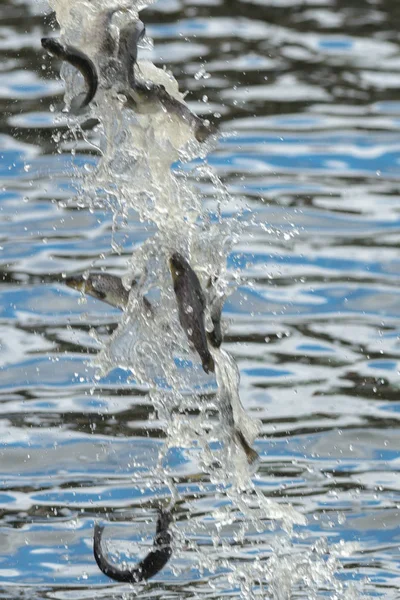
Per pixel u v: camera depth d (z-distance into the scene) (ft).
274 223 86.94
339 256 82.84
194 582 53.72
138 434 64.28
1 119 102.94
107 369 53.36
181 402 63.31
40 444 63.31
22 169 94.48
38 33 123.03
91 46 48.19
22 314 75.82
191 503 58.90
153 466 61.72
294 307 76.95
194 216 51.44
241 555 55.42
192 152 50.83
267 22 129.29
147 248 50.78
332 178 94.94
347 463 62.03
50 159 95.86
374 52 122.01
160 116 49.85
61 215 87.92
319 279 80.07
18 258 82.33
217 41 123.03
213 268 49.88
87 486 60.13
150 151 50.88
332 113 107.04
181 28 125.80
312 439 63.87
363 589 53.36
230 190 91.61
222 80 112.98
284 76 115.03
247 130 102.83
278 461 62.23
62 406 66.74
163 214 51.16
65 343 72.64
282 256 82.69
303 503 58.90
